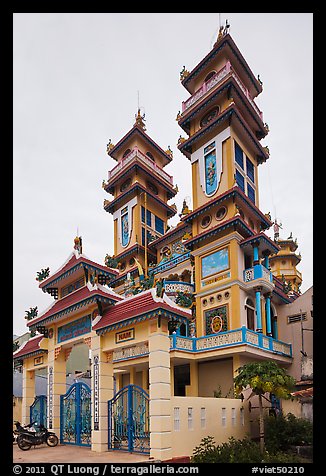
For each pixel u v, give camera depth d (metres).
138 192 38.22
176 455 14.12
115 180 39.78
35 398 22.45
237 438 17.64
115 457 14.07
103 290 17.25
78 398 18.22
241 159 29.23
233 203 26.38
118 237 39.31
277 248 27.23
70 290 20.27
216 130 28.95
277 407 22.97
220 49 29.75
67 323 19.56
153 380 13.93
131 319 14.88
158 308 13.91
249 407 19.25
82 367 41.16
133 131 39.44
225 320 24.80
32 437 17.30
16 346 26.81
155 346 14.15
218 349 23.09
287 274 47.59
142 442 14.80
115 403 17.05
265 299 26.52
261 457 14.65
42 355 21.95
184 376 26.80
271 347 24.73
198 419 15.79
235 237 25.64
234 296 24.73
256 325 25.16
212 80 29.44
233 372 22.88
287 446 17.25
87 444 17.20
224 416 17.38
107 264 18.86
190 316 14.92
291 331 27.64
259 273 24.97
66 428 18.91
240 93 28.42
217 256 26.42
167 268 32.62
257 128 31.62
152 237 38.06
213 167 28.67
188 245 28.20
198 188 29.58
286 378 16.75
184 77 32.31
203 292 26.44
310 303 27.33
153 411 13.69
